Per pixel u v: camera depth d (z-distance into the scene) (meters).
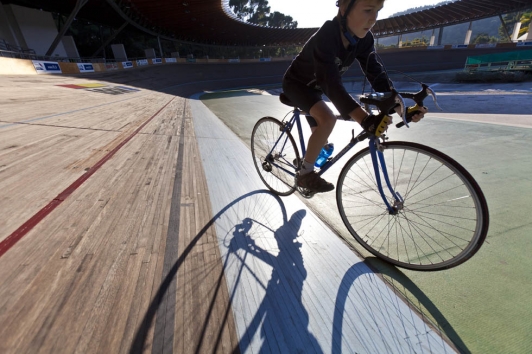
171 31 35.53
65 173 2.08
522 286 1.20
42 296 0.99
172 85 24.52
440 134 3.69
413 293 1.18
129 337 0.88
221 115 6.32
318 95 1.59
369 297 1.16
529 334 0.98
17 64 10.59
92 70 16.77
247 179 2.38
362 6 1.16
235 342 0.92
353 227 1.71
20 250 1.21
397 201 1.45
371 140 1.35
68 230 1.39
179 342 0.89
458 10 35.06
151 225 1.53
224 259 1.33
